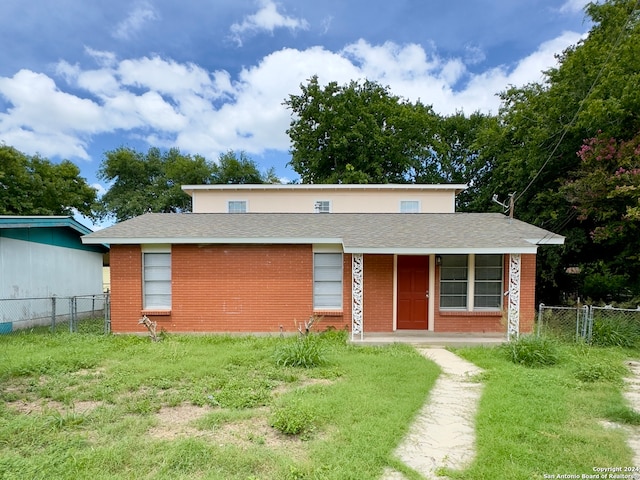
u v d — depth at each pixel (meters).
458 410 4.86
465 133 28.11
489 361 7.18
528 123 15.59
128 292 9.81
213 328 9.85
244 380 5.93
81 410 4.77
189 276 9.84
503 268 9.80
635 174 10.27
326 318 9.84
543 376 6.16
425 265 9.85
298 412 4.35
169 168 32.53
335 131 25.44
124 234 9.61
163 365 6.67
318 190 15.27
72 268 13.22
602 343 8.47
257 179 35.19
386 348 8.31
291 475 3.25
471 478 3.27
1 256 10.34
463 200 27.06
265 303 9.88
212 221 11.23
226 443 3.87
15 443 3.86
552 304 15.82
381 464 3.48
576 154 13.34
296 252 9.88
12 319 10.59
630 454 3.69
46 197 25.38
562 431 4.16
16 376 6.14
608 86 11.67
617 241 12.19
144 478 3.23
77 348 7.96
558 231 14.49
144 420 4.43
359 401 4.96
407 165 26.28
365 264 9.77
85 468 3.35
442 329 9.74
